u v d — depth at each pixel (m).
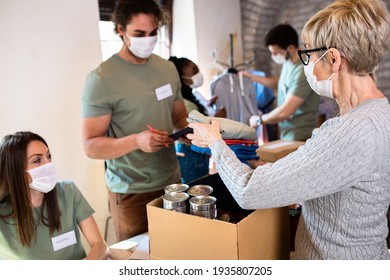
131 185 1.73
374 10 0.78
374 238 0.87
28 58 1.97
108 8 2.43
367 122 0.77
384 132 0.77
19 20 1.92
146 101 1.69
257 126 2.97
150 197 1.75
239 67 3.30
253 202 0.83
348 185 0.78
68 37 2.12
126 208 1.75
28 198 1.39
